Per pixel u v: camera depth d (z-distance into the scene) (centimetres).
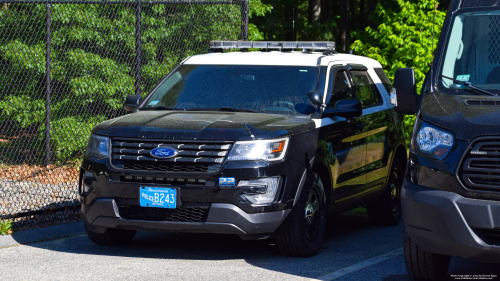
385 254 640
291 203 586
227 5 1127
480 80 535
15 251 639
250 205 566
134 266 576
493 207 437
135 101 707
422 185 471
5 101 1346
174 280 525
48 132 1166
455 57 557
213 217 568
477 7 581
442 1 2180
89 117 1351
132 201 586
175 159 575
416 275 532
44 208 778
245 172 567
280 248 614
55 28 1341
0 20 1362
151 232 752
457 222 447
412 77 564
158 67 1283
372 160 750
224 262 595
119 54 1339
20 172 1194
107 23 1325
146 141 589
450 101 503
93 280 526
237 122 596
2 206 867
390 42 1554
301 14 3497
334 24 3023
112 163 596
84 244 677
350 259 617
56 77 1346
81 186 634
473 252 446
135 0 927
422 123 487
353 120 709
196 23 1203
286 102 664
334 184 659
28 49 1334
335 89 700
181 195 571
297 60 710
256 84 687
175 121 605
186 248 661
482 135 448
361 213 928
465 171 450
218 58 739
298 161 596
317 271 562
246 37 1033
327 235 756
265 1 2853
